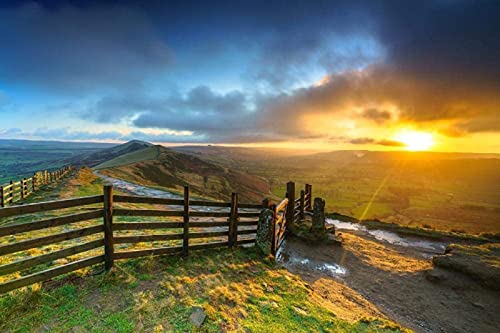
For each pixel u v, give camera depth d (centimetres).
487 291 703
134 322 387
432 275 785
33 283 422
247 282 582
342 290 697
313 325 459
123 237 547
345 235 1234
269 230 777
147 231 949
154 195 1928
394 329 489
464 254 869
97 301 425
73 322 374
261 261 727
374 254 1001
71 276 482
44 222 435
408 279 792
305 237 1061
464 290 716
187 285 510
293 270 788
